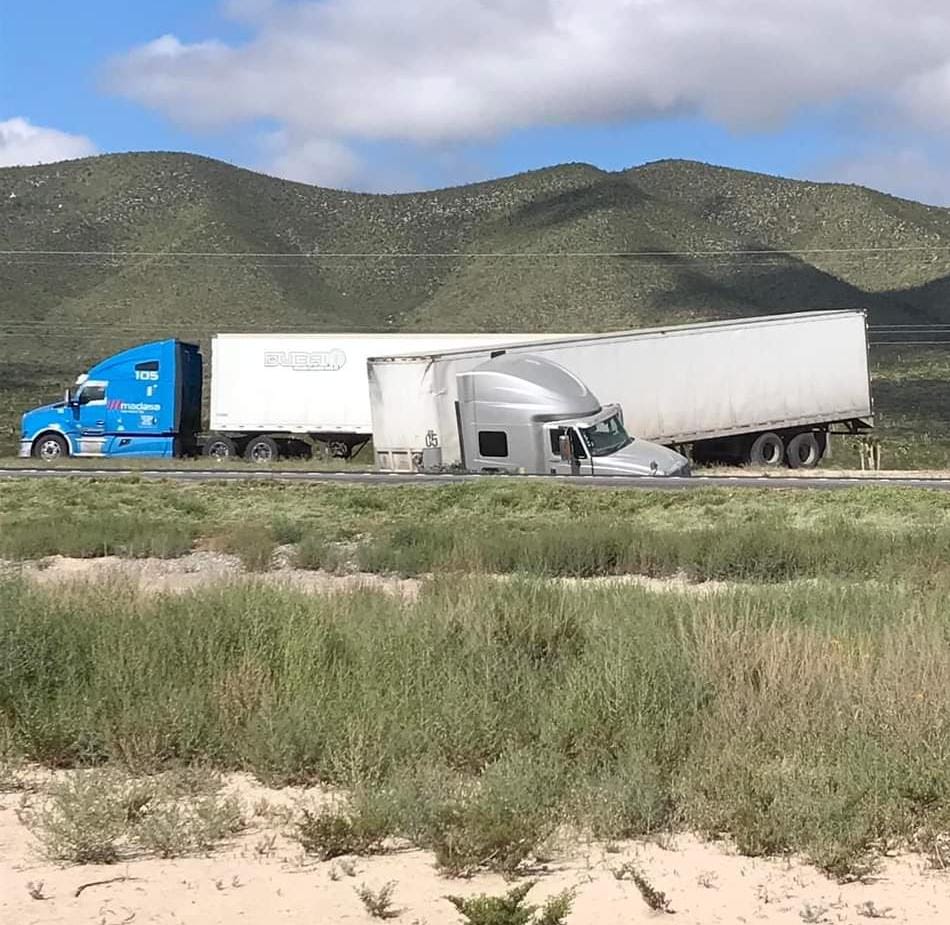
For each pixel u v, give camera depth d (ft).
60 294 535.60
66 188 638.94
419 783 25.07
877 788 24.08
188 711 29.45
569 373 120.26
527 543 73.36
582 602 42.80
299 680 31.40
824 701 28.63
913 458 210.18
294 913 20.10
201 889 21.22
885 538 72.69
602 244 579.07
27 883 21.49
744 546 70.23
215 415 162.30
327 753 27.35
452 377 129.39
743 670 30.66
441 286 589.73
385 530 84.58
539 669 33.09
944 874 21.97
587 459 113.50
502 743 27.89
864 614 43.16
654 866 22.41
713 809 24.30
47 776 28.48
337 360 160.25
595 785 25.41
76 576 52.75
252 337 161.99
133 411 161.48
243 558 76.07
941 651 31.86
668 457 114.42
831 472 138.62
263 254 581.12
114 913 20.07
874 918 19.93
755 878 21.76
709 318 508.12
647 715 28.02
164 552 79.20
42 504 105.19
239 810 24.86
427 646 33.60
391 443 132.77
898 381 411.13
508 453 117.19
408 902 20.59
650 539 74.23
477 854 22.11
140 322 497.05
